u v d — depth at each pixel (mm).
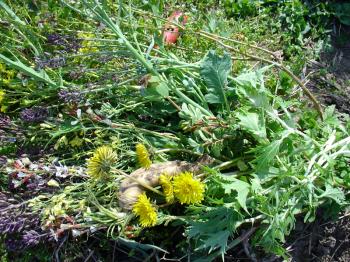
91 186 469
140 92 496
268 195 463
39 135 535
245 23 663
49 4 586
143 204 437
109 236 497
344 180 504
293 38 674
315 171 478
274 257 513
